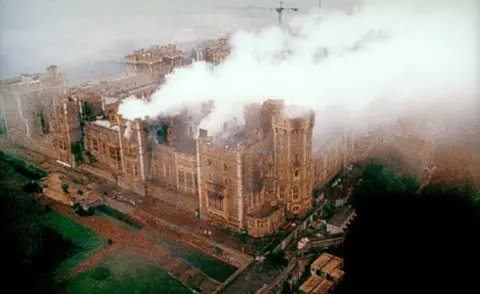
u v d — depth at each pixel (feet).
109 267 366.43
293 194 390.63
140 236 401.08
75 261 375.25
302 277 343.67
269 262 350.02
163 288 341.21
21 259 374.22
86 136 519.60
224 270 355.15
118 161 483.51
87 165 513.86
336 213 396.78
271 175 394.93
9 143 595.06
